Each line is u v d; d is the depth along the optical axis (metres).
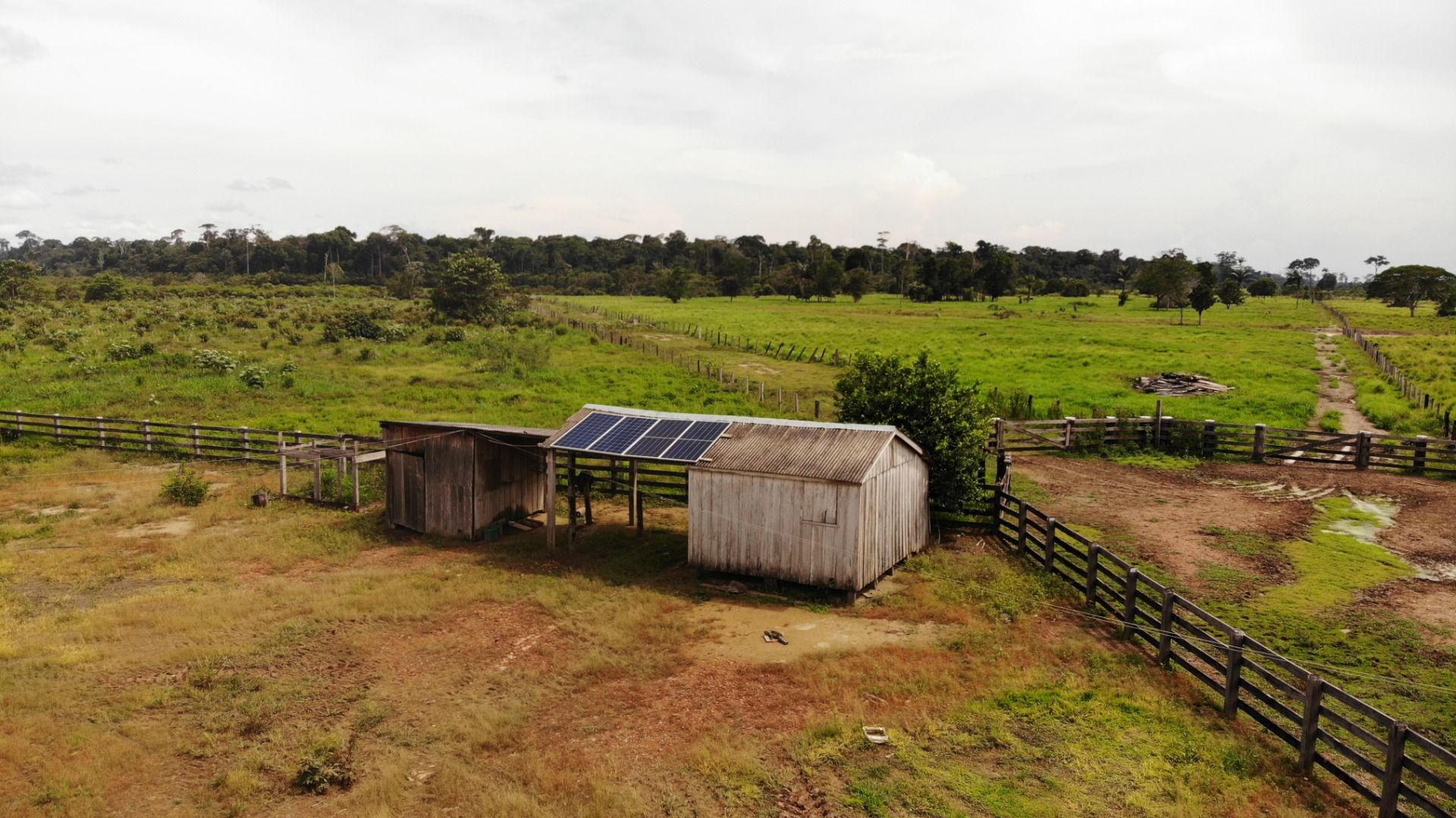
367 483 24.66
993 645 13.32
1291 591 15.56
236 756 10.33
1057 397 38.69
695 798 9.34
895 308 115.25
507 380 44.41
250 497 23.61
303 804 9.38
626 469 21.66
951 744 10.43
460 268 76.06
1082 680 12.11
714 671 12.58
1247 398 37.56
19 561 17.98
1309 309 111.38
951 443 19.08
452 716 11.33
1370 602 15.02
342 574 17.44
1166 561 17.41
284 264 181.12
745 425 17.88
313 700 11.79
